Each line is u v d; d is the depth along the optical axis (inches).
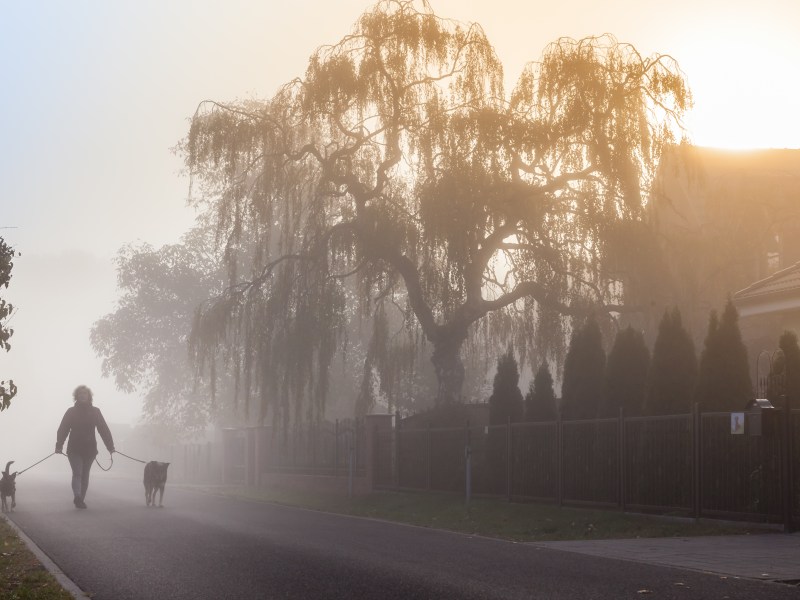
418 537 886.4
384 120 1678.2
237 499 1743.4
